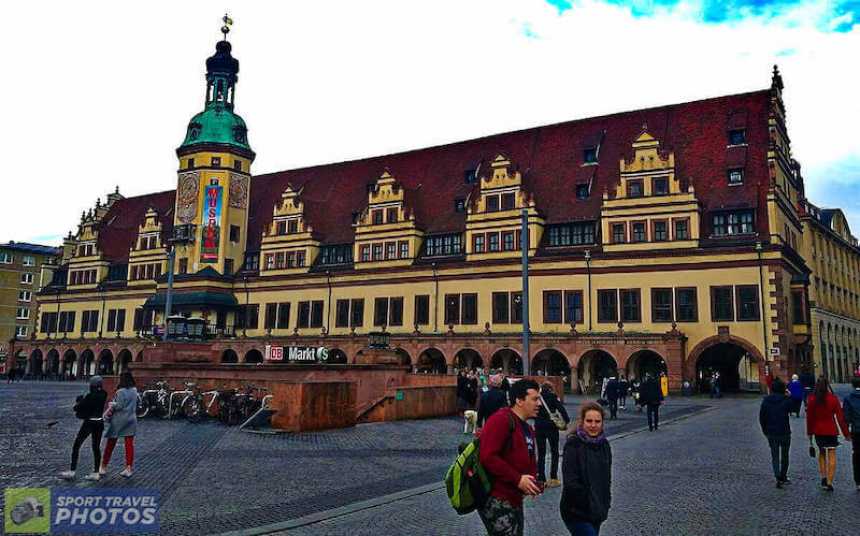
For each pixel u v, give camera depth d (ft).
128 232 312.91
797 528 38.93
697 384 184.34
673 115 217.77
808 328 181.88
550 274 199.41
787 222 194.70
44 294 314.55
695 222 184.03
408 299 222.07
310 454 67.72
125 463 59.52
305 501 46.06
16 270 450.30
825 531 38.34
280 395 88.69
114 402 53.78
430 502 46.03
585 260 194.49
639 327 185.68
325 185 277.44
